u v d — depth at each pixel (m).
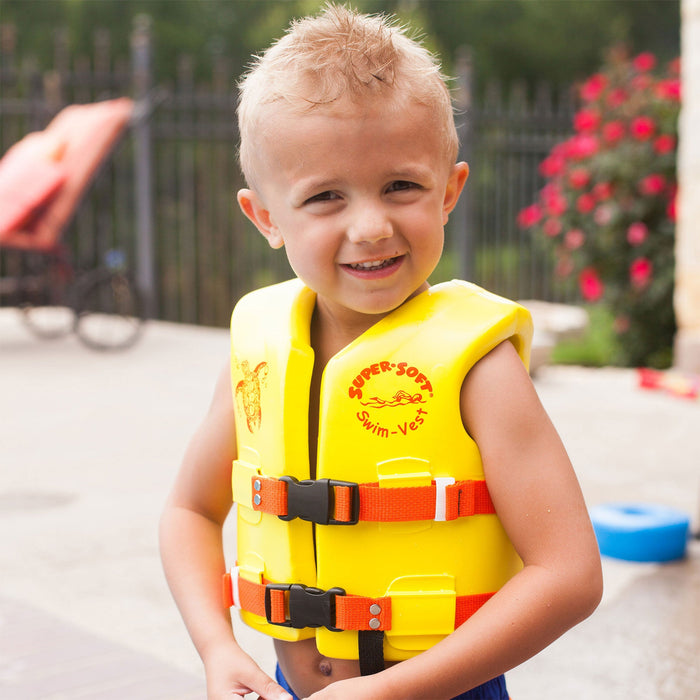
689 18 7.26
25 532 3.74
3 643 2.69
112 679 2.47
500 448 1.21
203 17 24.75
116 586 3.16
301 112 1.16
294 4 26.16
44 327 10.54
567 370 8.27
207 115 13.70
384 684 1.15
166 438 5.48
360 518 1.22
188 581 1.42
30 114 10.49
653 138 8.75
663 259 8.66
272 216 1.26
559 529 1.19
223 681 1.28
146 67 10.48
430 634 1.23
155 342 9.64
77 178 8.62
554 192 9.30
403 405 1.23
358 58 1.16
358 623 1.23
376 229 1.15
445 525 1.23
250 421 1.35
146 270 10.96
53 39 21.23
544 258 13.16
